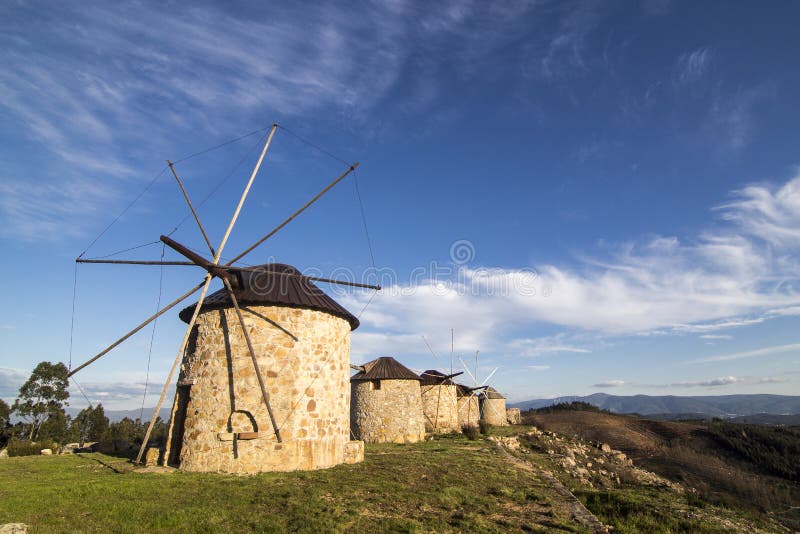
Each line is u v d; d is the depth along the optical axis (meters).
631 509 14.74
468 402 41.53
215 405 14.26
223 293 15.53
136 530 8.22
